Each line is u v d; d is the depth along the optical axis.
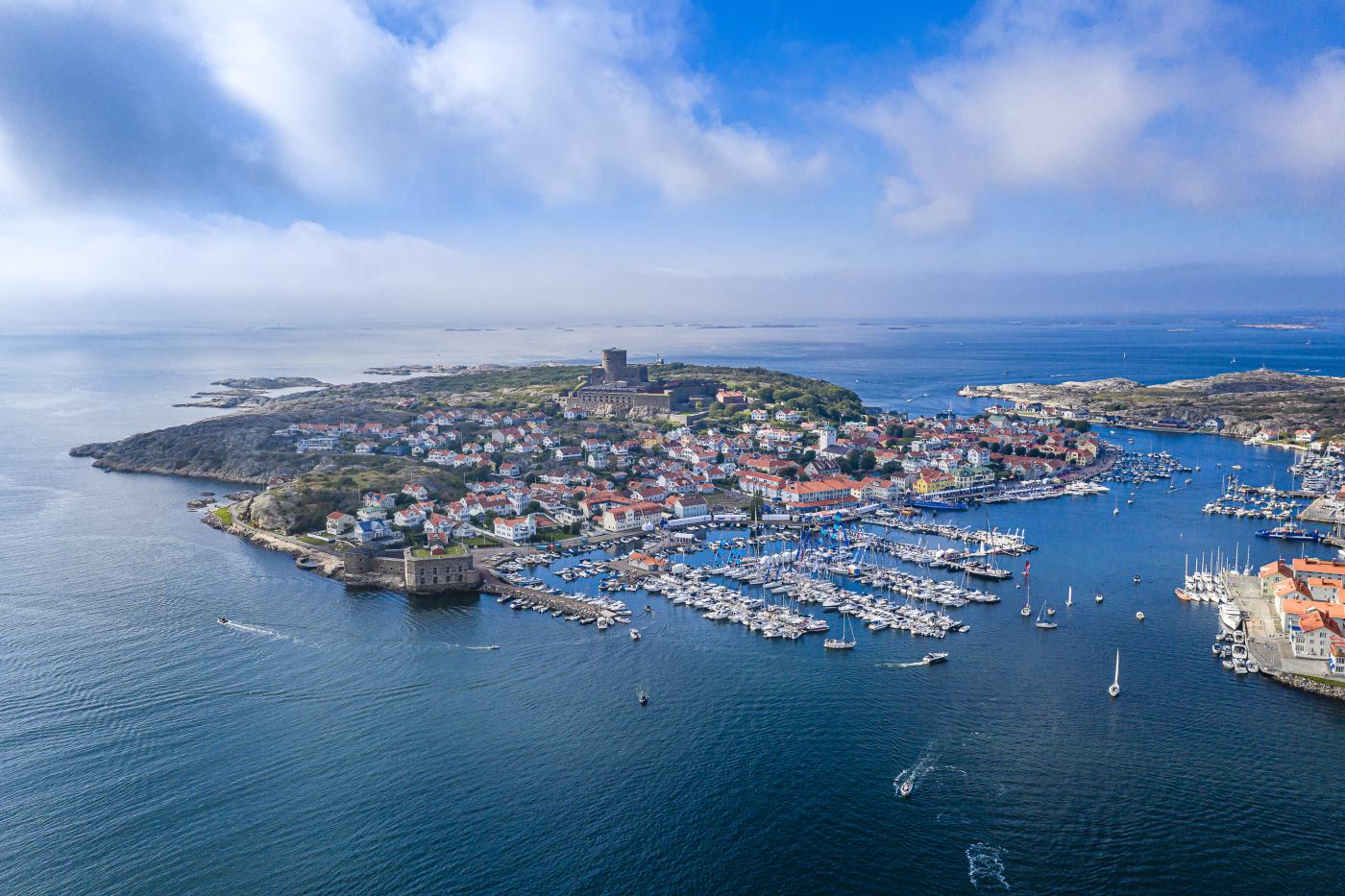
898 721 186.50
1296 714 186.88
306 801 160.62
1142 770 166.75
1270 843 145.62
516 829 152.50
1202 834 148.25
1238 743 175.25
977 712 190.38
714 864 143.50
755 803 159.00
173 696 199.38
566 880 140.50
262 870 142.62
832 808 157.00
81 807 158.62
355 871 142.38
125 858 145.62
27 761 172.75
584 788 164.00
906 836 149.12
